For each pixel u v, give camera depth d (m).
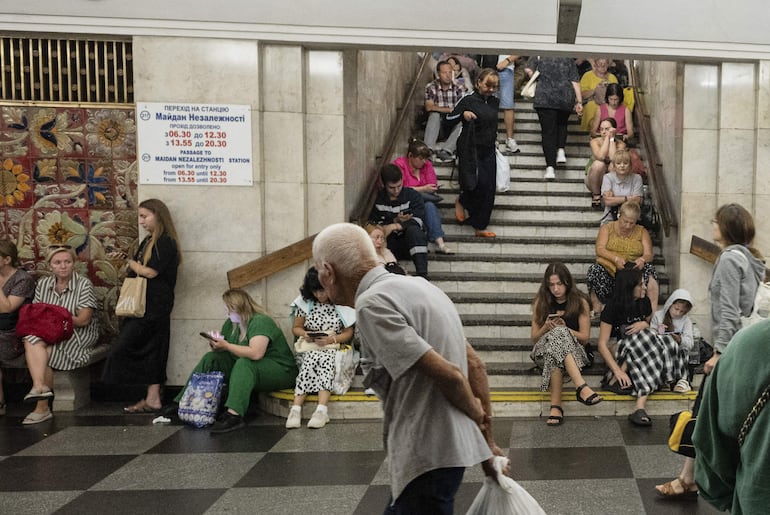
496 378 6.25
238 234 6.41
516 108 10.22
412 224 7.20
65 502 4.12
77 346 6.24
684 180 6.68
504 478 2.65
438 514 2.44
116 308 6.02
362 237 2.58
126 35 6.32
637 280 6.00
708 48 6.38
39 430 5.75
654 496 4.09
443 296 2.59
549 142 8.84
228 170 6.37
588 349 6.28
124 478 4.53
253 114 6.34
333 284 2.59
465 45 6.34
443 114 9.34
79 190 6.63
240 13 6.23
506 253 7.99
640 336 5.88
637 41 6.35
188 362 6.47
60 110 6.57
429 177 8.16
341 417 5.94
